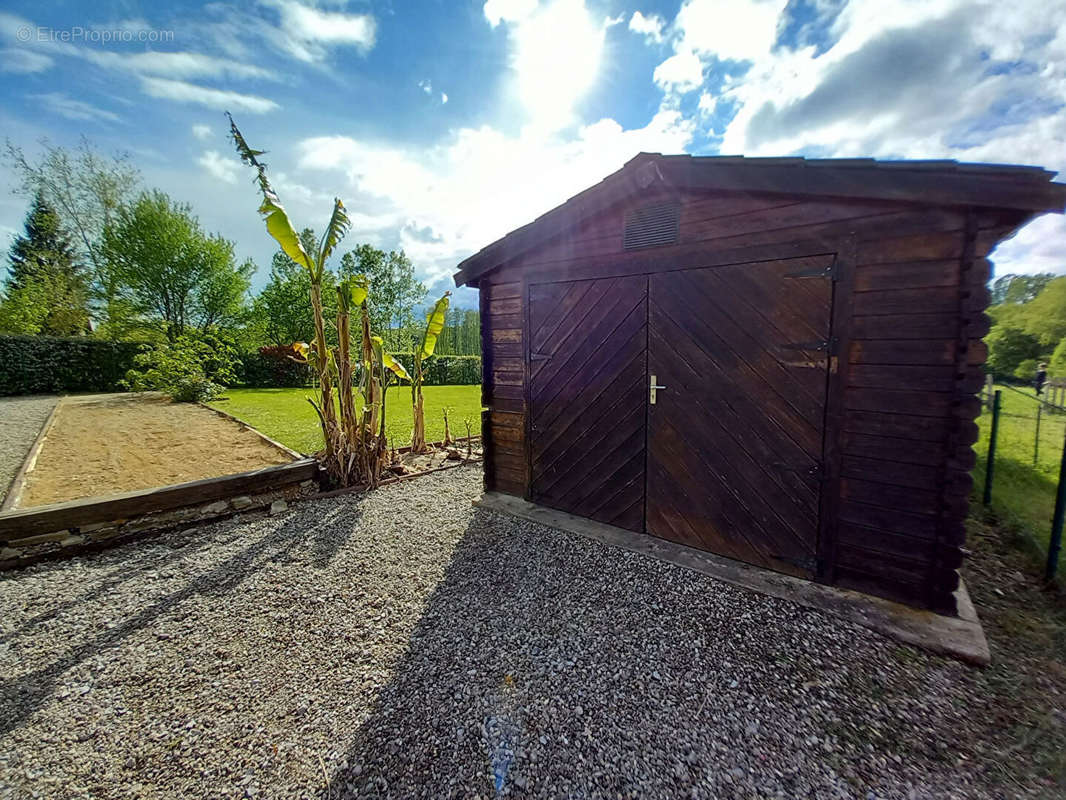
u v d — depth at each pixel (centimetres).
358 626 256
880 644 226
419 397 673
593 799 153
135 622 262
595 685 206
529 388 424
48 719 193
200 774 167
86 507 346
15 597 288
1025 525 366
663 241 325
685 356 322
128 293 1897
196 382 1312
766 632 238
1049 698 192
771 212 279
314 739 181
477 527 390
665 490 341
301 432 825
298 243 437
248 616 267
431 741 178
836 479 269
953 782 155
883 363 249
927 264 234
